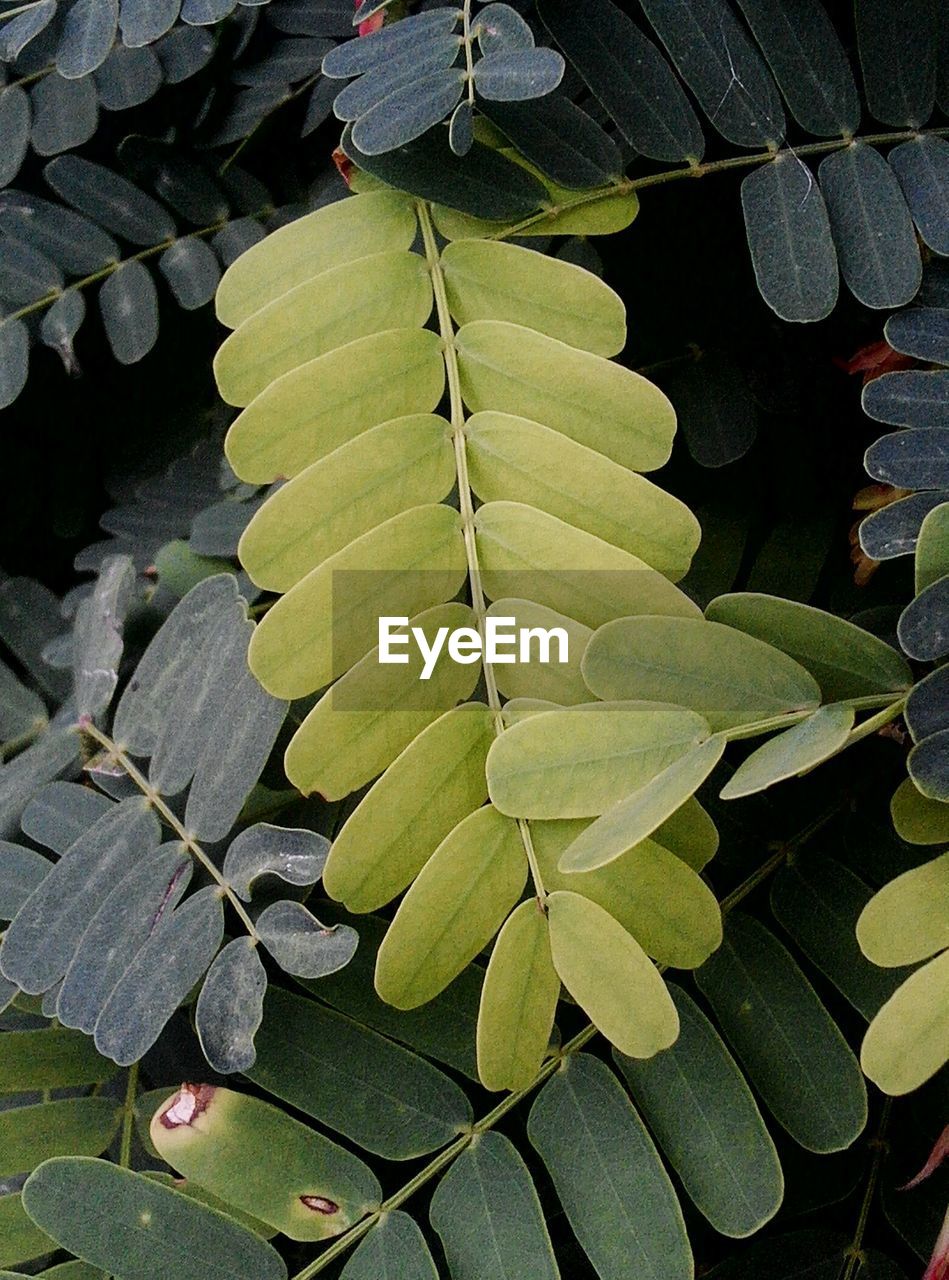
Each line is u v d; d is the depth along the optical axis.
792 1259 0.26
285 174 0.31
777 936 0.26
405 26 0.26
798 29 0.26
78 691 0.28
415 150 0.25
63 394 0.32
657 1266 0.23
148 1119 0.25
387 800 0.22
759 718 0.22
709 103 0.25
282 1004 0.24
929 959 0.23
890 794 0.26
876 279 0.25
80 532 0.33
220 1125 0.24
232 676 0.25
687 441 0.28
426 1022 0.24
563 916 0.22
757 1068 0.24
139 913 0.24
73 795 0.27
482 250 0.25
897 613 0.26
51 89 0.30
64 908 0.25
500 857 0.22
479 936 0.22
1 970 0.25
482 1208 0.23
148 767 0.26
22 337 0.30
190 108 0.30
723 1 0.26
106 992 0.24
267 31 0.30
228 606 0.26
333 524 0.23
